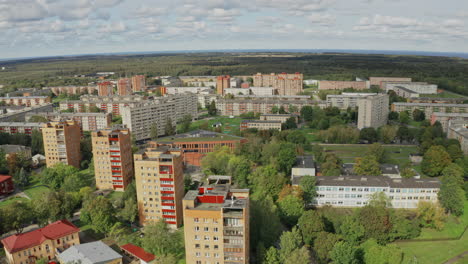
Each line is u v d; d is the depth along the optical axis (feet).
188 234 569.64
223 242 562.25
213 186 619.26
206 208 565.94
